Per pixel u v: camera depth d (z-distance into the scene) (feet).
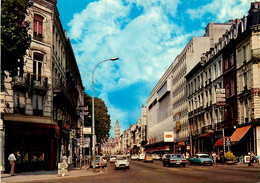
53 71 115.24
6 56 63.26
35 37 104.73
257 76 130.62
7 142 91.76
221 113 166.91
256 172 75.51
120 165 117.70
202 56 202.28
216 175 67.31
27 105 99.76
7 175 80.28
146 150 439.22
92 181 61.05
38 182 62.03
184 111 248.52
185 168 105.70
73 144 190.08
